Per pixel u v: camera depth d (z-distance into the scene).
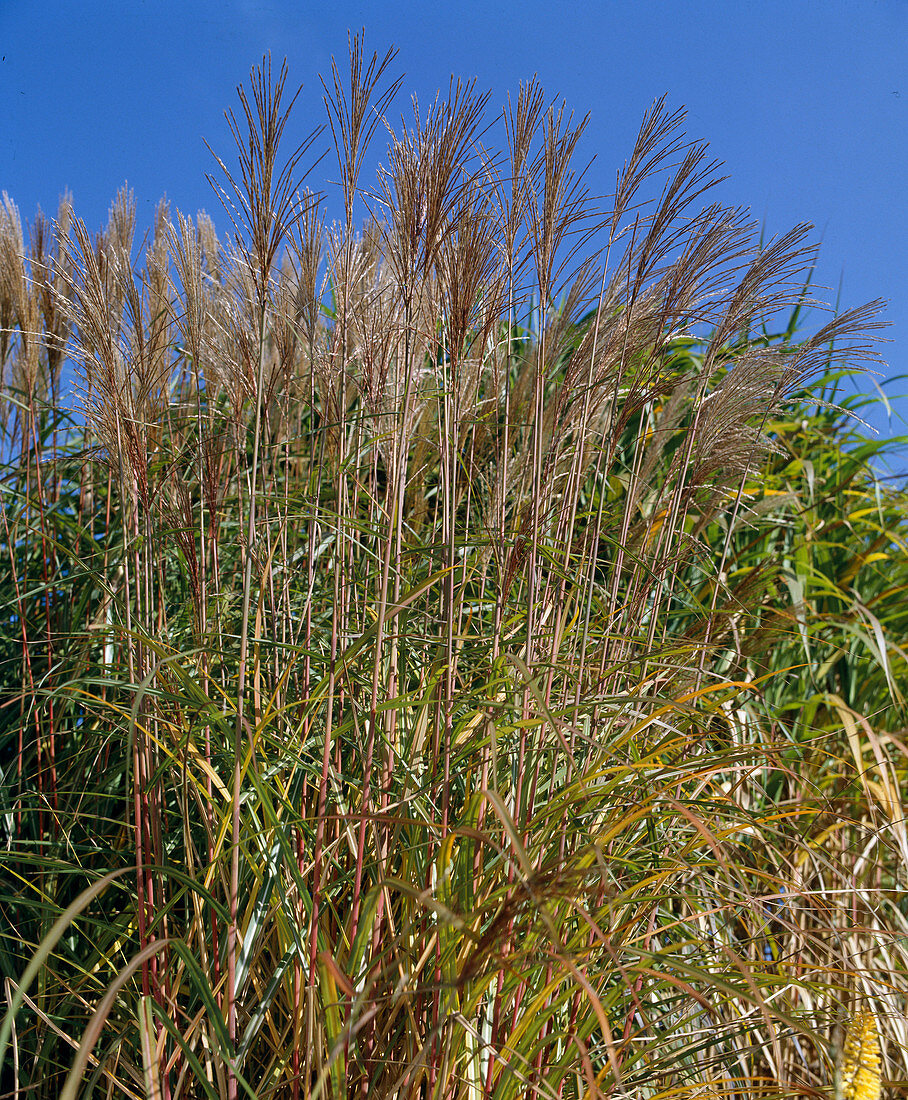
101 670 2.39
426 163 1.64
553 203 1.84
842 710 2.68
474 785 1.88
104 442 1.92
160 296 2.16
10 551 2.59
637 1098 1.84
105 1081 1.78
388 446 2.12
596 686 2.07
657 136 1.92
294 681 2.12
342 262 1.85
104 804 2.24
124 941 1.93
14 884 2.20
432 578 1.76
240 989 1.66
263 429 2.42
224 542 2.74
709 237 2.03
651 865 1.92
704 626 2.53
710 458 2.33
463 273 1.74
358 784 1.72
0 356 2.71
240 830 1.77
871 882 2.86
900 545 3.68
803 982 1.81
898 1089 2.23
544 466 2.17
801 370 2.45
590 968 1.60
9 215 2.64
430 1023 1.57
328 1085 1.48
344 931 1.61
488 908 1.39
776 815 2.10
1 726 2.53
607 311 2.11
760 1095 1.90
